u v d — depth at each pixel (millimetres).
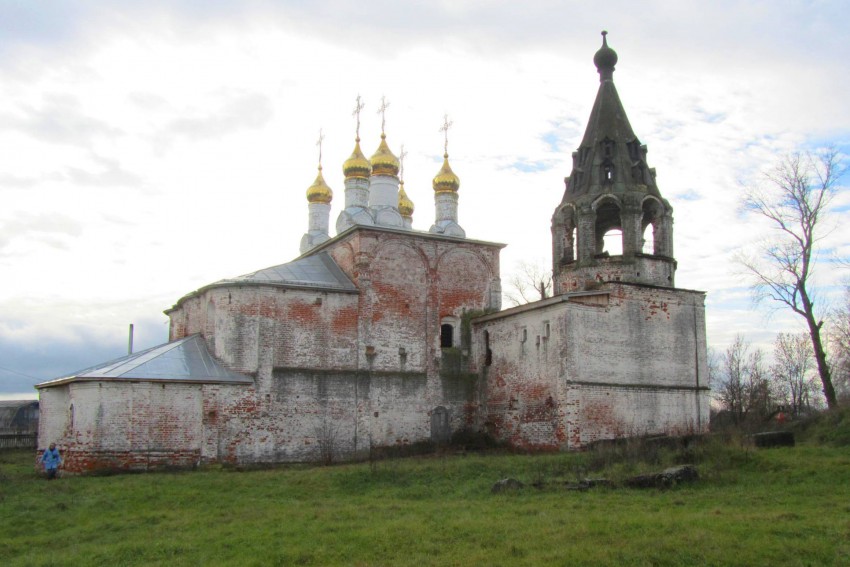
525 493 20812
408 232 38562
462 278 40094
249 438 32812
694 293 35688
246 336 33812
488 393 37906
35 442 46469
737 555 12859
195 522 18781
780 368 69438
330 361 35625
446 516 17703
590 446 29406
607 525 15414
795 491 19406
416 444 36844
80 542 17344
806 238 38906
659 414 33625
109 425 29438
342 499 21969
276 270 37250
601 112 37094
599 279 34594
